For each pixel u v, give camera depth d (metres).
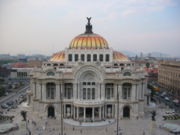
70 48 149.62
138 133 110.19
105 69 139.25
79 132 112.12
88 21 157.50
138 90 135.00
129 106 134.25
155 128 117.19
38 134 108.94
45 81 133.00
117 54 153.75
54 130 114.69
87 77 133.88
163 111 149.00
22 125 121.00
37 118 133.25
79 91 133.50
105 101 134.00
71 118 133.25
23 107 148.25
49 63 147.75
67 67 143.38
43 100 133.75
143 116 137.62
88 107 127.06
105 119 130.62
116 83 133.62
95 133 110.75
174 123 125.88
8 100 180.88
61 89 134.25
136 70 138.62
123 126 120.25
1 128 110.62
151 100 179.00
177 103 169.12
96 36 151.00
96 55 144.00
